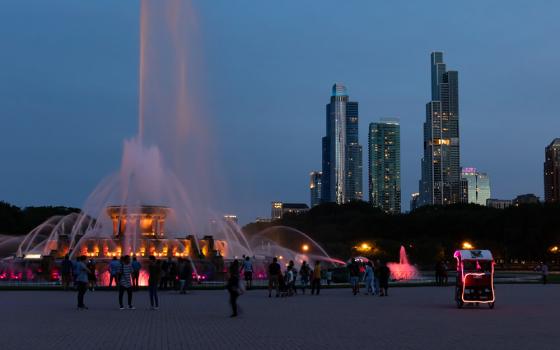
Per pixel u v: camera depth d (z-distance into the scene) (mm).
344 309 44500
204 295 57938
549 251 190500
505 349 25844
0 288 62344
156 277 44000
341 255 189125
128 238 78188
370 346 26578
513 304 49625
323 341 28047
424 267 185500
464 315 40188
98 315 39250
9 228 186625
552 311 43375
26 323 34719
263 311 42719
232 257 88250
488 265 45719
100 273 71500
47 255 77938
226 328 32844
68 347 26250
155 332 31125
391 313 41438
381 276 60344
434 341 28125
